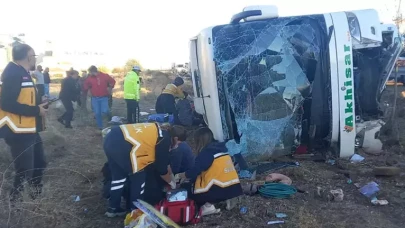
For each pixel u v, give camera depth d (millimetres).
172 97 10016
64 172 6340
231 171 4707
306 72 6551
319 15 6668
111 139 4418
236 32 6441
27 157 4684
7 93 4430
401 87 17469
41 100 5043
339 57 6453
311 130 6625
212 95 6344
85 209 4863
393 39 7133
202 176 4680
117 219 4609
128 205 4672
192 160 5285
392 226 4332
